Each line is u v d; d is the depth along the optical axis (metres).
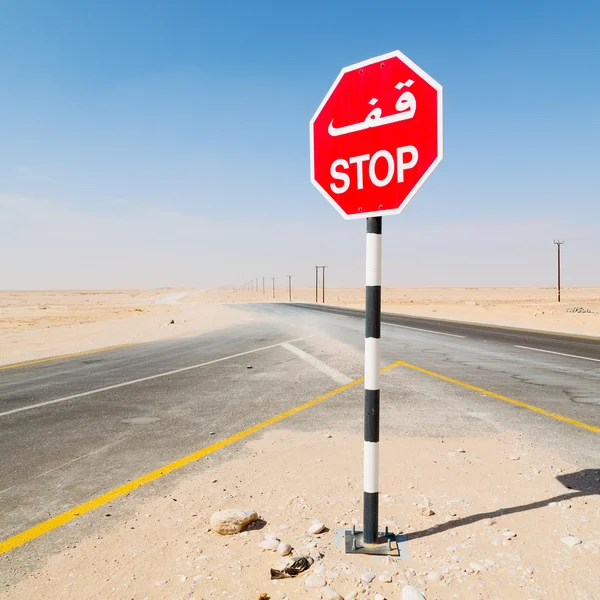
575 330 19.06
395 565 2.33
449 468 3.78
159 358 11.07
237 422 5.41
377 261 2.50
